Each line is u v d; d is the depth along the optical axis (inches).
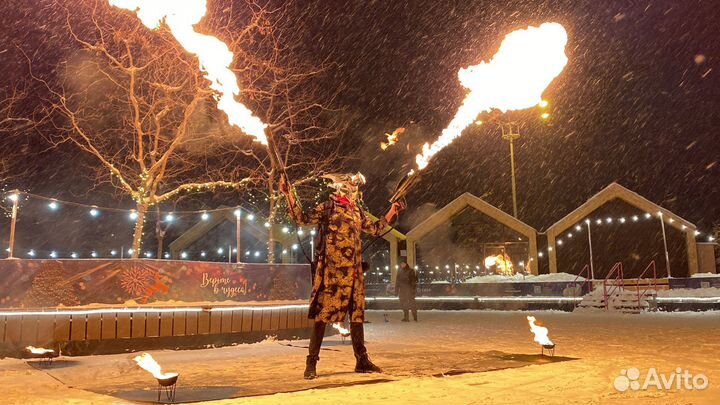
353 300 248.8
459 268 1172.5
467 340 422.6
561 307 920.3
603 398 189.9
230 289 420.8
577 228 1104.2
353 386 212.1
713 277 858.1
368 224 261.4
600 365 266.1
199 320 386.6
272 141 239.5
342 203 254.7
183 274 398.0
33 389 218.7
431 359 289.7
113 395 201.2
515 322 645.9
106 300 369.1
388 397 191.3
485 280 1064.2
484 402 182.9
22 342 335.0
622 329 503.2
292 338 436.1
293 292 456.4
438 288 1049.5
